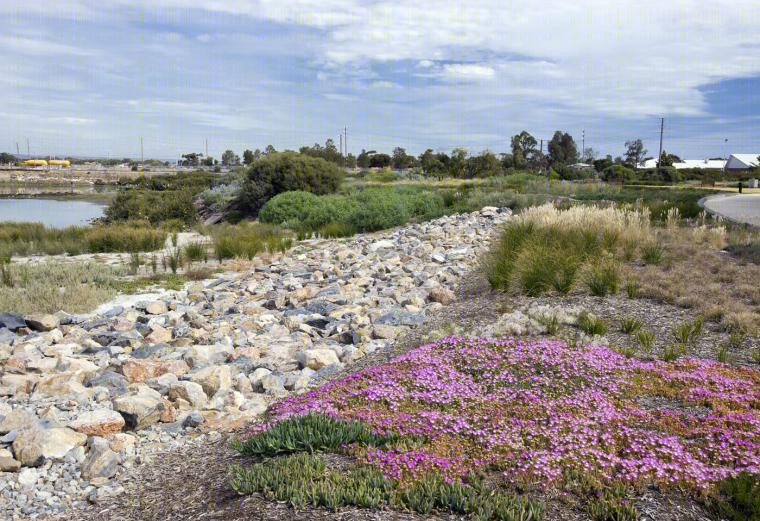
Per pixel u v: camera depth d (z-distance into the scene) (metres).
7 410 5.98
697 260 11.84
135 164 150.25
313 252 18.12
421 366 6.27
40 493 4.67
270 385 6.94
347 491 3.81
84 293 12.27
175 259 16.34
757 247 13.10
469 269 13.29
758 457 4.12
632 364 6.19
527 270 10.11
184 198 33.69
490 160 59.06
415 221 25.19
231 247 18.38
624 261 11.72
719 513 3.63
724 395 5.31
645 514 3.62
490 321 8.45
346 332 8.80
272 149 93.62
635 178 63.00
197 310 11.25
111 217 32.59
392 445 4.49
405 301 10.62
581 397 5.34
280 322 10.26
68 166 143.50
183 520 3.88
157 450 5.46
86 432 5.50
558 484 3.93
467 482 4.03
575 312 8.38
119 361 7.64
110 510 4.36
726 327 7.59
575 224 12.95
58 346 8.49
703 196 35.84
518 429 4.68
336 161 76.44
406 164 80.81
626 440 4.52
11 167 128.88
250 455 4.87
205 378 6.83
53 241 20.86
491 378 5.96
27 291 12.31
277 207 28.19
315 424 4.84
